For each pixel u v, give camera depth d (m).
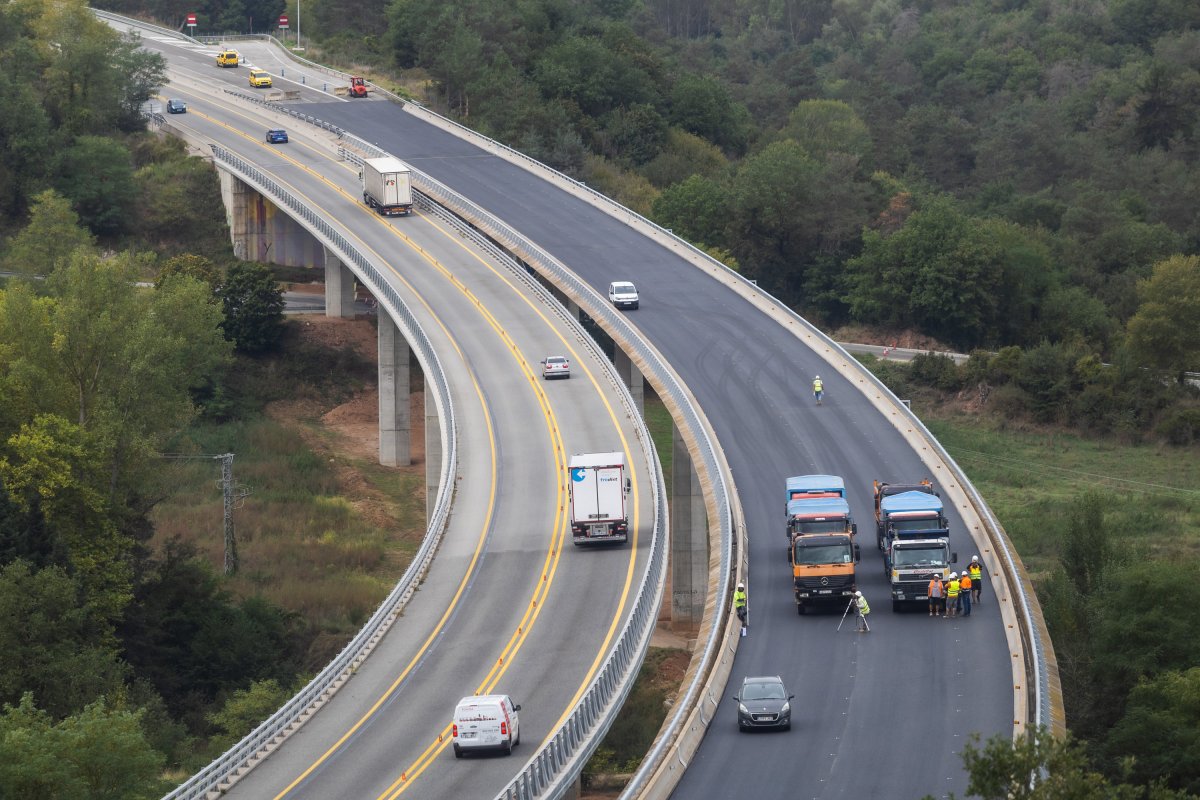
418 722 181.50
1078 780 105.06
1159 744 173.50
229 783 164.25
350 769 167.25
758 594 196.00
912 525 196.00
